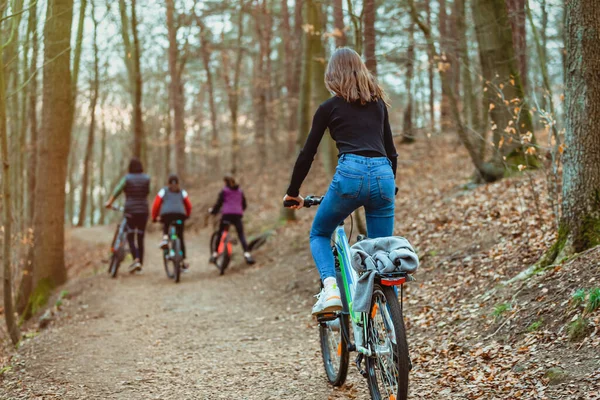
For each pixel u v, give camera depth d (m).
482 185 10.04
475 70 10.70
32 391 4.73
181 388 4.62
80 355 5.80
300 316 7.21
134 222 11.29
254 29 28.58
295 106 25.11
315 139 3.57
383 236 3.60
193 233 20.41
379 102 3.66
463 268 6.74
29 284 10.48
